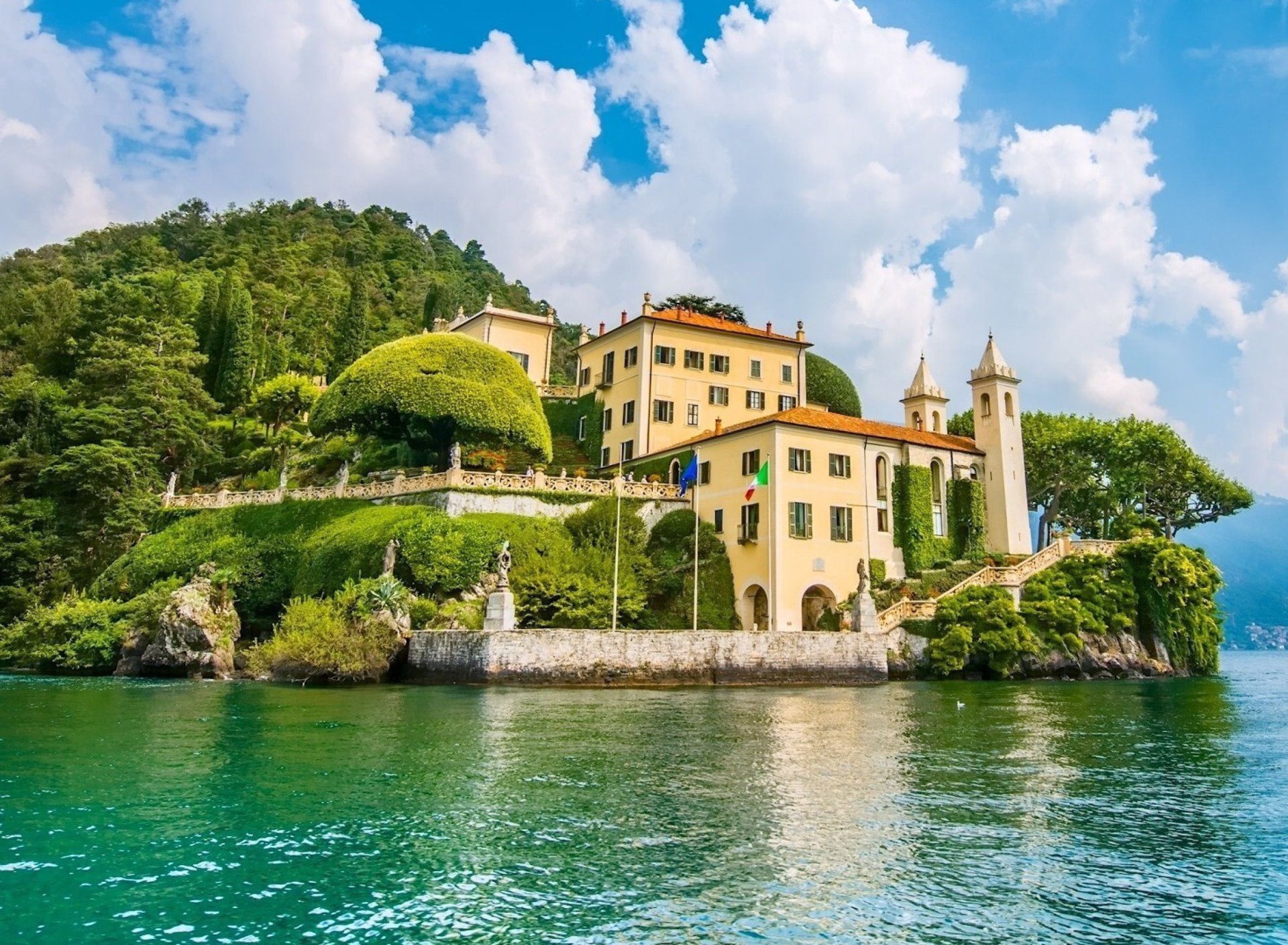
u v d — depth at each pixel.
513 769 18.56
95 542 59.38
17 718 25.89
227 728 24.11
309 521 54.00
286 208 186.12
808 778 18.20
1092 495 74.50
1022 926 10.27
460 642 38.47
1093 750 22.70
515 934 9.70
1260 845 13.74
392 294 143.50
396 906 10.53
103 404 70.62
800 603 51.78
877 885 11.56
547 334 82.94
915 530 57.28
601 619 45.34
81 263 132.25
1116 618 54.56
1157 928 10.31
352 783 17.02
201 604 44.75
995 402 63.75
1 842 12.88
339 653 38.88
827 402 77.12
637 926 10.00
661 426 66.44
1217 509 72.00
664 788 16.95
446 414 57.09
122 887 11.09
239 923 9.95
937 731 25.81
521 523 50.84
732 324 75.00
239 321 92.69
